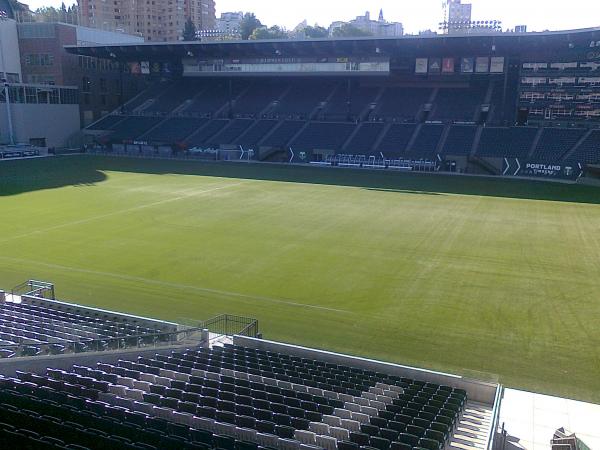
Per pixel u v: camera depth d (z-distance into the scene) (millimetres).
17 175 63500
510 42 68000
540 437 15047
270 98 91812
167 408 13312
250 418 12805
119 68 99625
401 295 26797
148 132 88000
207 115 90625
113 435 11438
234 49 82812
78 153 86375
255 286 28047
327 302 25938
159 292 27094
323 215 44531
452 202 50562
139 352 18781
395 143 74125
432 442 12070
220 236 37594
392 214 45125
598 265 31469
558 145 66750
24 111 85125
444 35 67750
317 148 76250
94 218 42438
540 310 24891
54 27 90250
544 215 44969
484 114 77625
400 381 17016
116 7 187500
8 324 19609
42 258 32219
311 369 17688
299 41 75812
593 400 17469
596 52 68062
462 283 28484
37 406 12680
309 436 12070
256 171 69750
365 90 88188
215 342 21312
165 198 51031
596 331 22688
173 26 189250
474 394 16781
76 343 17156
